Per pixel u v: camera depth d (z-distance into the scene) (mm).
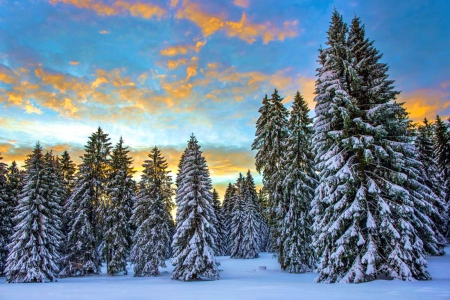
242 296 10992
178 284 18703
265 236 64500
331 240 14922
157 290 14805
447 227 32156
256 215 56562
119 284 19609
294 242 23188
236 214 54812
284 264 24266
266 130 26297
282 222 23969
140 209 29656
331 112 15391
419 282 12008
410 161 14953
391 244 13219
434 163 29906
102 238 31703
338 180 14977
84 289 16141
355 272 13312
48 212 25531
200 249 23453
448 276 15180
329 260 14469
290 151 24234
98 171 32688
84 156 32000
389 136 15180
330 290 11211
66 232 32031
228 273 28078
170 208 31328
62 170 37688
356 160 15602
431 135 35688
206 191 25219
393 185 13711
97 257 30797
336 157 15070
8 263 23797
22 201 24812
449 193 32969
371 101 15719
